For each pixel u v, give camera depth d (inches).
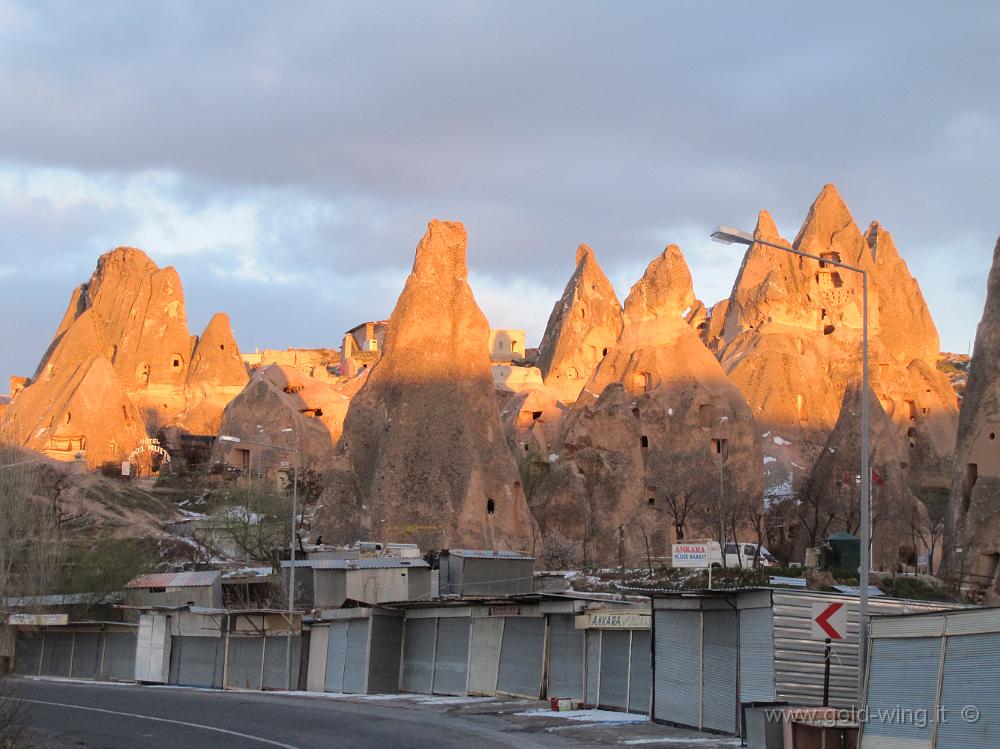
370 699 1737.2
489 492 3469.5
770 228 5944.9
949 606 1277.1
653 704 1360.7
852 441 3870.6
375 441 3540.8
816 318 5590.6
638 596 1925.4
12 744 1174.3
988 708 890.1
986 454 2847.0
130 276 6279.5
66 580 2689.5
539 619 1647.4
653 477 3897.6
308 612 2167.8
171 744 1246.3
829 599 1225.4
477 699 1683.1
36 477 3034.0
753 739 1066.1
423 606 1839.3
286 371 5275.6
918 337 6299.2
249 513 3405.5
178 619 2233.0
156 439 5403.5
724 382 4101.9
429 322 3636.8
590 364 6220.5
